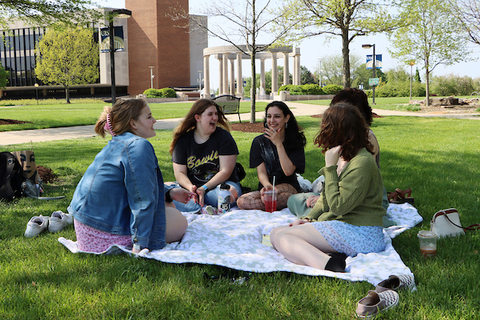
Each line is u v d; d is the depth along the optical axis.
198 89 57.31
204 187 4.01
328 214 2.80
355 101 3.37
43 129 14.87
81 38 48.22
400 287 2.31
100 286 2.43
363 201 2.65
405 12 14.21
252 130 12.54
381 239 2.73
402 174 6.03
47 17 14.83
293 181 4.25
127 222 2.94
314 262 2.55
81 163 7.35
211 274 2.61
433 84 54.59
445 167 6.45
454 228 3.29
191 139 4.18
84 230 2.91
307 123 14.23
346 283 2.39
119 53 56.91
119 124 2.97
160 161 7.29
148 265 2.68
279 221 3.52
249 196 4.02
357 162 2.53
